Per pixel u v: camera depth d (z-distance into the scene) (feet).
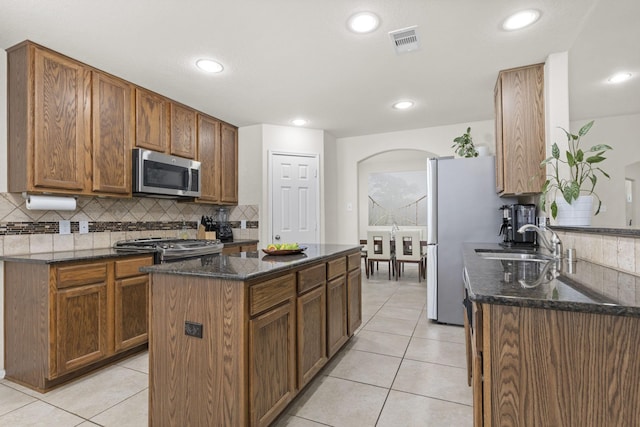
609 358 3.08
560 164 8.05
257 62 8.52
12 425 5.65
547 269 5.10
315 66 8.80
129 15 6.49
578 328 3.17
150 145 10.02
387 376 7.29
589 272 4.81
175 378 5.14
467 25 7.00
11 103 7.47
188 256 9.62
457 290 10.64
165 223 11.78
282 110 12.23
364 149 16.12
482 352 3.57
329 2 6.22
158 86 9.86
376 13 6.57
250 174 14.01
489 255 8.13
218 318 4.84
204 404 4.92
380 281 17.65
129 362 8.14
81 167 8.13
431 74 9.34
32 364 6.93
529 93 8.80
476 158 10.65
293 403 6.26
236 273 4.80
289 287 5.89
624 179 13.99
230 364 4.75
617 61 9.22
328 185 15.57
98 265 7.58
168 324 5.21
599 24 7.30
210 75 9.21
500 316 3.38
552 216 7.38
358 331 10.12
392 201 27.63
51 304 6.73
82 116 8.21
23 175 7.26
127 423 5.70
